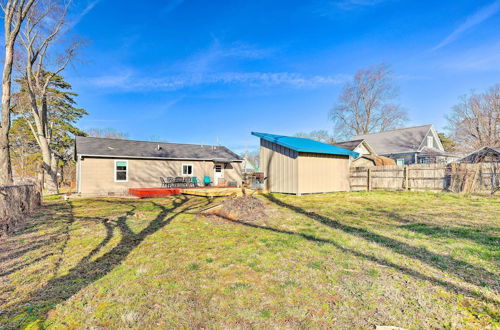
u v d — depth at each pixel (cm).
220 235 499
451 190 1209
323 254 375
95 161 1480
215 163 1964
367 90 3622
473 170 1166
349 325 207
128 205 955
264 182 1420
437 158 2406
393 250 386
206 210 780
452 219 614
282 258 363
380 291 261
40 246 439
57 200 1175
